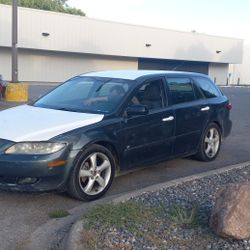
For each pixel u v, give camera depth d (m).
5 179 5.66
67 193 6.05
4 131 5.84
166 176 7.40
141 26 44.88
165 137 7.22
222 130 8.71
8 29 35.28
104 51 42.25
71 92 7.25
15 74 19.19
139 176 7.33
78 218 5.11
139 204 5.31
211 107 8.32
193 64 53.12
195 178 6.62
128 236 4.46
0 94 18.77
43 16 37.44
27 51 38.69
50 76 40.66
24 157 5.54
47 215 5.46
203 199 5.61
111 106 6.59
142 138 6.78
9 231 4.96
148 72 7.61
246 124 14.43
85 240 4.34
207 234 4.49
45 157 5.55
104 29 41.91
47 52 40.09
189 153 7.95
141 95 6.95
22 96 18.81
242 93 34.78
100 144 6.21
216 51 53.34
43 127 5.88
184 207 5.24
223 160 8.72
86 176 5.97
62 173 5.69
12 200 5.94
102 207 5.13
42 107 6.91
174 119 7.37
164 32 47.12
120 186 6.75
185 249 4.21
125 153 6.53
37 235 4.88
